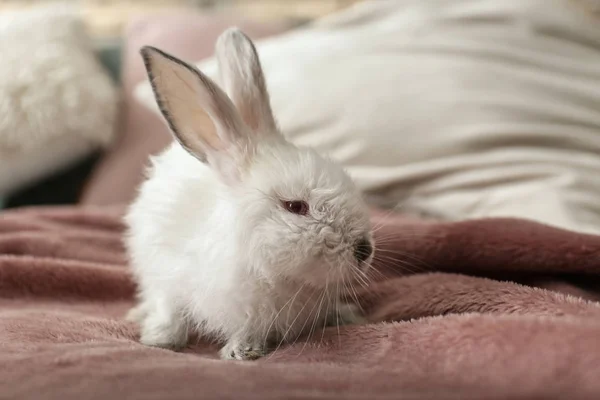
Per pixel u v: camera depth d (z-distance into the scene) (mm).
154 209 443
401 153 646
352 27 783
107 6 1142
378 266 488
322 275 413
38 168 820
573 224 542
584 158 617
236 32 454
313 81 690
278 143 444
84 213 658
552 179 592
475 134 628
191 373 331
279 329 431
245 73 445
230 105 427
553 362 321
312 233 407
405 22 736
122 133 871
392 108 656
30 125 795
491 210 595
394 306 442
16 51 834
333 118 672
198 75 414
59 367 339
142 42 931
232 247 412
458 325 365
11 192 832
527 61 688
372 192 654
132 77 904
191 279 425
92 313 483
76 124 816
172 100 419
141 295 488
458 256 474
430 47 693
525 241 453
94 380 324
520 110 641
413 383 324
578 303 385
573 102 663
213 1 1104
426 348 364
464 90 654
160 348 410
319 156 444
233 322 426
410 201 643
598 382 307
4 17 913
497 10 722
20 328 410
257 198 412
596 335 328
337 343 398
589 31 729
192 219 430
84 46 921
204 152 429
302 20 1036
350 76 683
